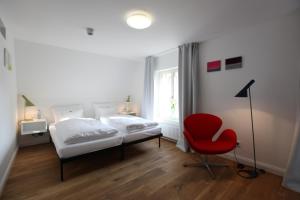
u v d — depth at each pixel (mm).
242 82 2510
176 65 3633
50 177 2096
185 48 3150
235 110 2609
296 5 1822
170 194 1802
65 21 2221
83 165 2443
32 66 3174
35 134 3270
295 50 2000
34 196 1726
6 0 1709
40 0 1718
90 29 2457
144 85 4316
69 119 2980
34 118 3223
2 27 2102
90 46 3396
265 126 2293
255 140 2402
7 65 2268
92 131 2363
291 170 1902
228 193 1825
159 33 2635
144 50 3648
